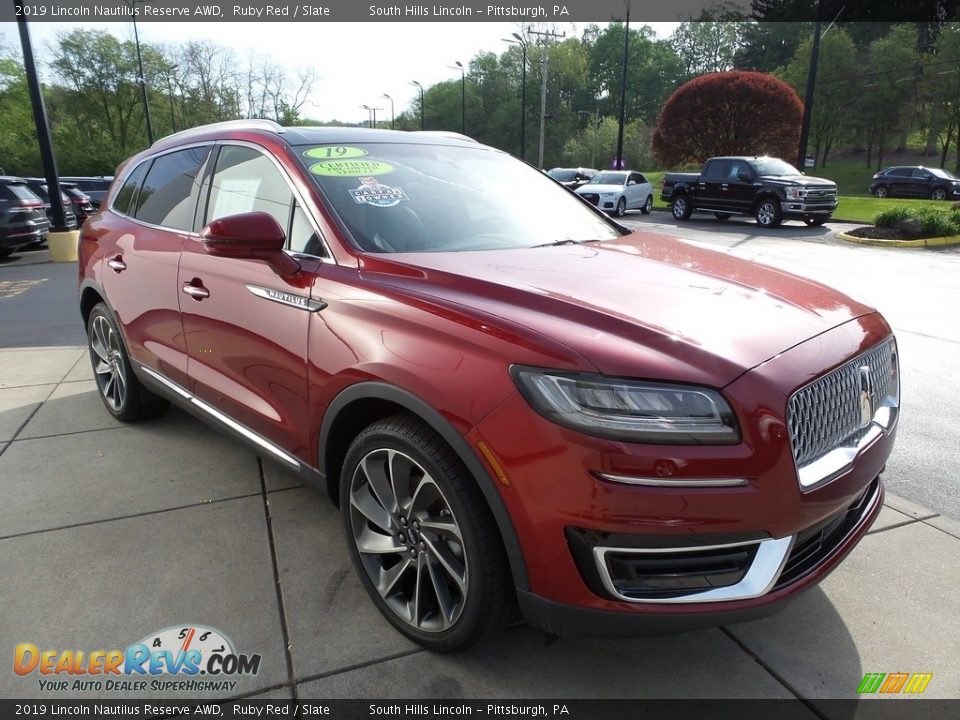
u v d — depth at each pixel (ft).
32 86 41.57
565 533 6.01
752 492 5.89
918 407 15.53
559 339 6.20
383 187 9.58
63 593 8.64
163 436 13.58
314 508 10.77
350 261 8.21
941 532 10.12
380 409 7.91
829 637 7.93
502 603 6.81
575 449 5.83
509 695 7.06
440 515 7.14
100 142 189.37
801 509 6.20
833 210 62.28
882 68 180.45
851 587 8.84
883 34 211.82
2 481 11.64
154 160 12.97
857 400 7.10
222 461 12.44
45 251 50.06
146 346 12.17
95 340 14.60
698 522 5.82
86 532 10.05
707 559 6.07
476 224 9.70
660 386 5.86
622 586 6.08
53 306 28.43
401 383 6.90
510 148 312.91
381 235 8.72
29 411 15.05
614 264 8.51
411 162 10.50
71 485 11.50
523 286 7.22
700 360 6.06
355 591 8.73
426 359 6.77
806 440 6.37
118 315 12.92
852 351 7.07
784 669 7.43
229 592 8.68
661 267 8.50
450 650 7.40
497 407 6.19
